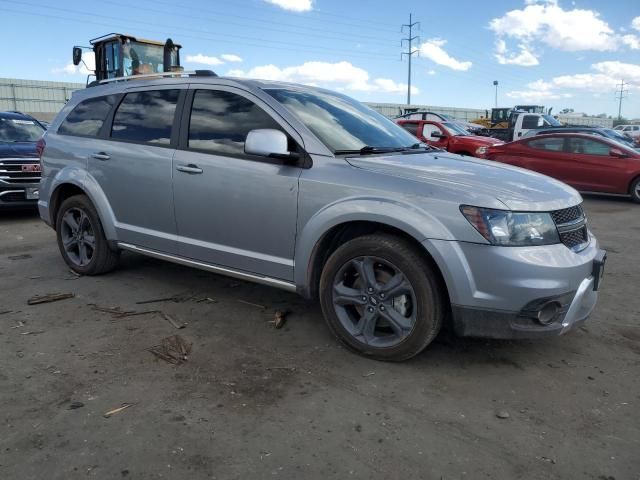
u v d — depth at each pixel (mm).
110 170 4730
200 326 4008
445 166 3686
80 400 2955
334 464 2461
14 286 4895
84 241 5152
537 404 3010
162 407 2900
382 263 3395
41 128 9773
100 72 14250
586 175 11766
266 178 3742
